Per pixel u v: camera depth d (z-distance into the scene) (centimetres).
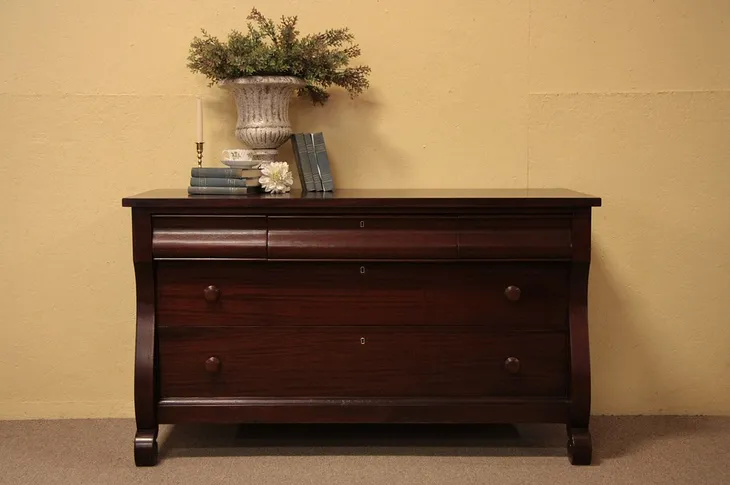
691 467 229
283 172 246
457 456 238
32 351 277
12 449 246
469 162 275
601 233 277
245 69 242
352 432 259
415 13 271
